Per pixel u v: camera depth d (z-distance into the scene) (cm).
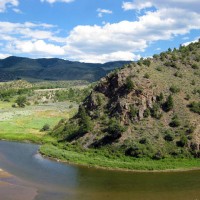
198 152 9344
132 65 12575
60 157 9731
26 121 16888
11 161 9394
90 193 6712
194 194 6731
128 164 8869
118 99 11331
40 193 6612
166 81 12025
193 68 13638
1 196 6269
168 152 9425
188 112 10700
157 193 6769
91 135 10800
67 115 19025
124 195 6619
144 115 10650
